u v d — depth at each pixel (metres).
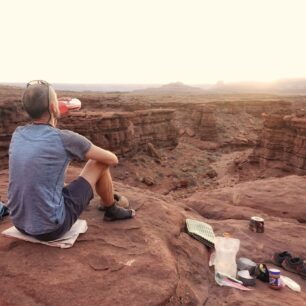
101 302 2.87
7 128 25.41
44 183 2.99
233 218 6.70
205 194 8.30
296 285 4.00
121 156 35.88
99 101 60.78
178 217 4.96
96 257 3.42
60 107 3.42
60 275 3.11
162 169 38.00
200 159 46.28
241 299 3.51
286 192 8.00
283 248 5.07
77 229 3.72
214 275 4.08
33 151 2.96
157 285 3.15
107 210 4.19
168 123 48.47
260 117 85.69
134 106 59.81
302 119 30.83
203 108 65.44
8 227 3.93
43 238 3.30
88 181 3.52
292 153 32.03
